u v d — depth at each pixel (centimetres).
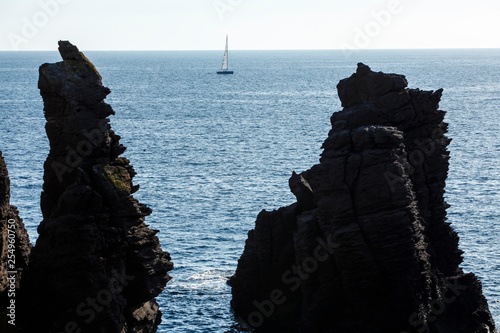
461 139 17338
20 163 13388
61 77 4581
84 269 4328
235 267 7619
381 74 5997
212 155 14962
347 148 5538
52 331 4338
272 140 17250
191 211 9938
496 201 10650
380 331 5409
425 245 5694
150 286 4553
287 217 6106
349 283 5469
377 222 5375
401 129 5925
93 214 4409
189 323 6225
